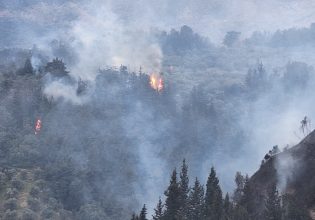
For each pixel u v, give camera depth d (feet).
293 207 370.73
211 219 406.41
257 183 430.61
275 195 378.94
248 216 379.76
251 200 420.36
